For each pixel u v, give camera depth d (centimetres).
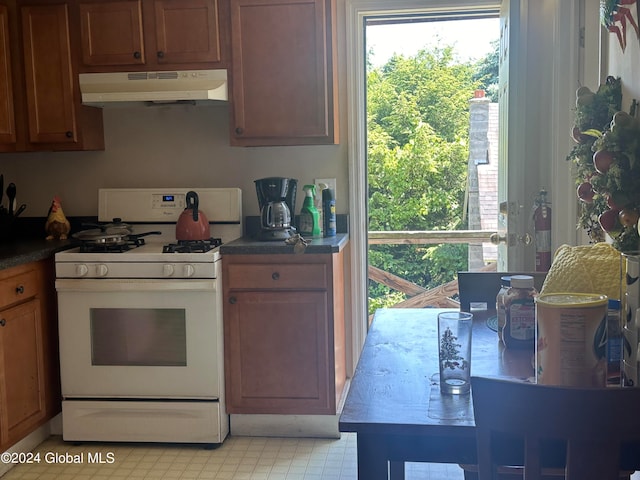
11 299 281
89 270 300
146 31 326
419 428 121
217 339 300
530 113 317
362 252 359
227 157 361
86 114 344
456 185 711
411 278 717
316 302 302
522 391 104
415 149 711
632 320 133
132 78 326
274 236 323
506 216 309
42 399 307
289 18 319
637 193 166
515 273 223
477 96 656
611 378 142
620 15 203
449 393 137
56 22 331
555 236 305
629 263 134
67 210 371
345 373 361
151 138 364
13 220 352
